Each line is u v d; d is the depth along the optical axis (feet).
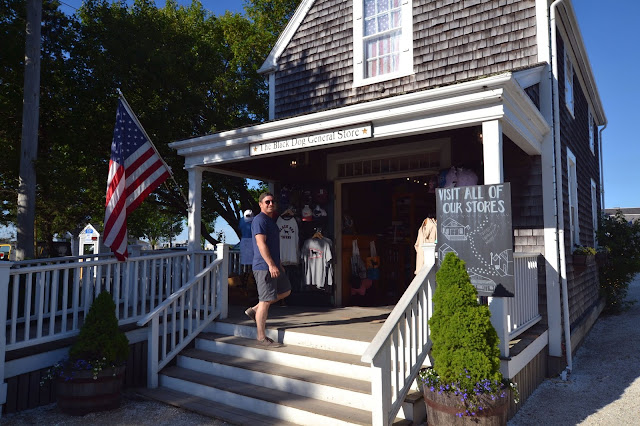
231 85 56.34
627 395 17.89
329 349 17.53
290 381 15.92
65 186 44.52
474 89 16.35
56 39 42.60
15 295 16.06
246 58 59.47
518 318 18.12
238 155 23.45
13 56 37.52
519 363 16.47
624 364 22.33
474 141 23.26
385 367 12.46
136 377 19.67
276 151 22.09
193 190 25.03
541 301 21.99
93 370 15.97
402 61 26.68
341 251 27.66
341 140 20.01
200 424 15.05
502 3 23.75
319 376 15.88
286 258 26.63
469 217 15.26
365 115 19.08
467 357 12.50
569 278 24.26
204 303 21.56
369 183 31.81
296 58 31.48
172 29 51.85
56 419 15.55
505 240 14.58
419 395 14.12
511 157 23.21
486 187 15.01
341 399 14.67
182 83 47.42
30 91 30.35
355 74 28.50
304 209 27.81
